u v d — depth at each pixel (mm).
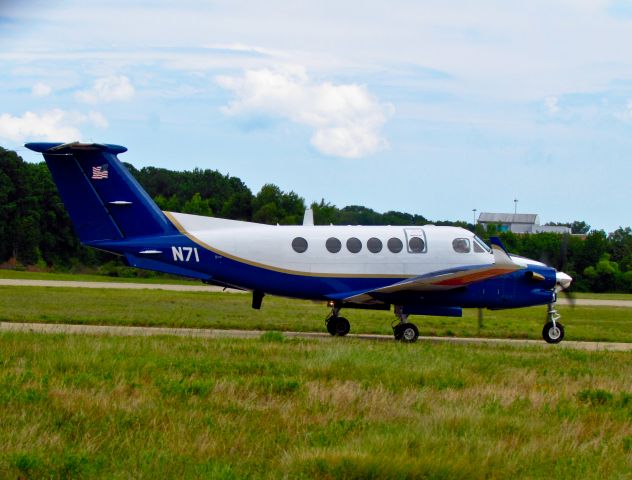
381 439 37750
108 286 166750
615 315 140125
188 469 34062
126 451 36250
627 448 40125
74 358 55625
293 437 39781
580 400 50906
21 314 96250
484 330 101000
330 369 56281
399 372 56438
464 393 50562
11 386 46312
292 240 83938
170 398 45938
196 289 168875
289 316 108375
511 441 39875
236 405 45094
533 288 85688
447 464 34656
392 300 84250
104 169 80688
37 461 33656
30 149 78188
